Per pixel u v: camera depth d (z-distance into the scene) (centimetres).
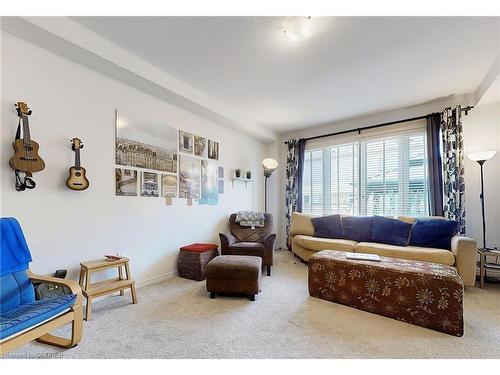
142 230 289
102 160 251
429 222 320
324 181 473
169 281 305
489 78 273
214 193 402
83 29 208
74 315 161
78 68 232
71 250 225
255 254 334
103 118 252
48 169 211
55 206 215
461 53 240
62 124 221
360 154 429
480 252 281
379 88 317
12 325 127
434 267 212
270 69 273
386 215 394
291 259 423
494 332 183
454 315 179
